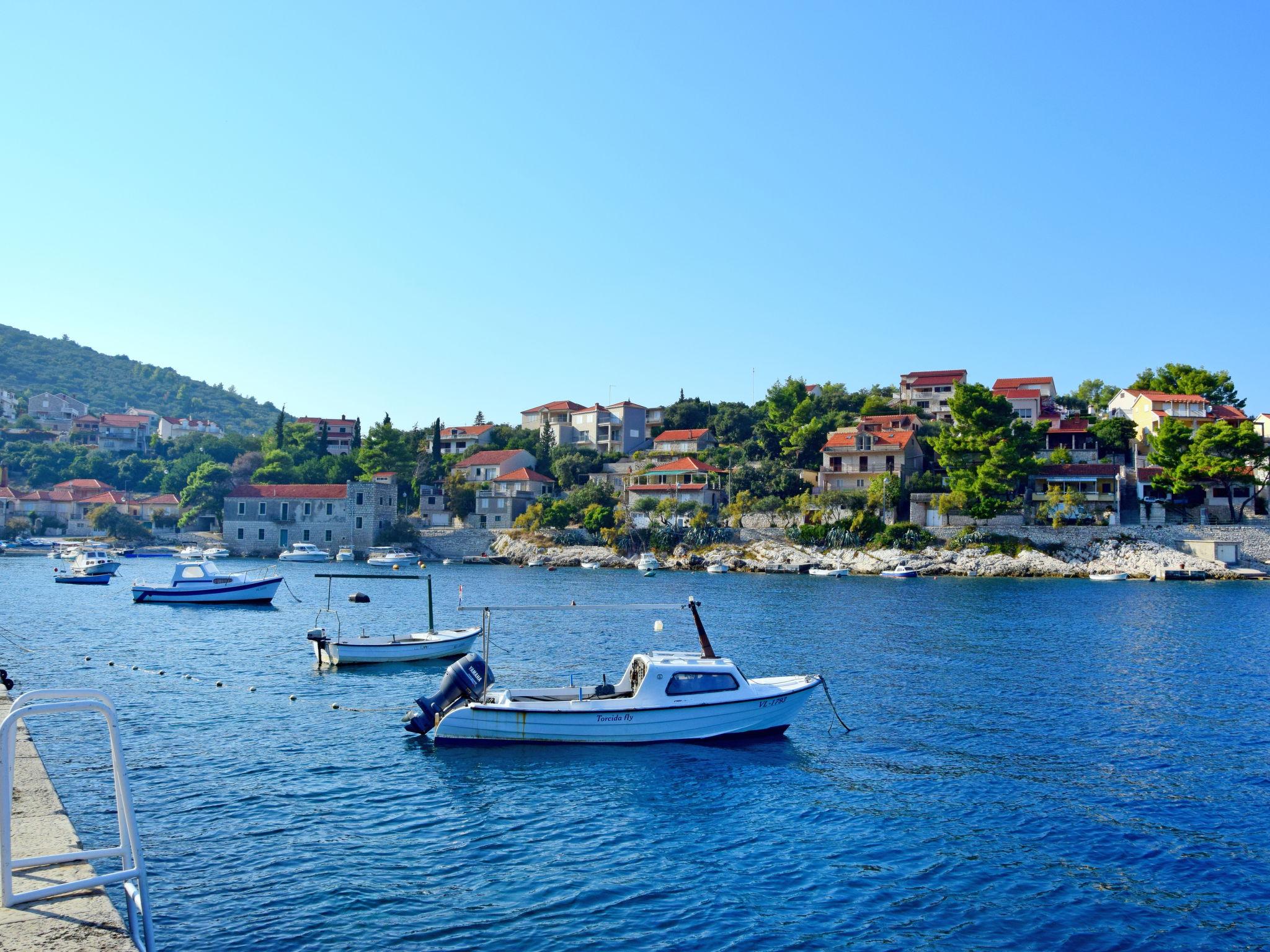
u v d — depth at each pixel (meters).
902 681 38.72
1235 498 110.94
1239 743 28.86
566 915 16.67
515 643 48.97
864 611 65.94
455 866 18.81
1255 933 16.33
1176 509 110.00
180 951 14.88
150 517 152.00
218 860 18.67
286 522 134.12
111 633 51.62
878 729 30.53
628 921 16.48
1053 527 106.31
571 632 54.25
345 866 18.64
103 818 20.73
